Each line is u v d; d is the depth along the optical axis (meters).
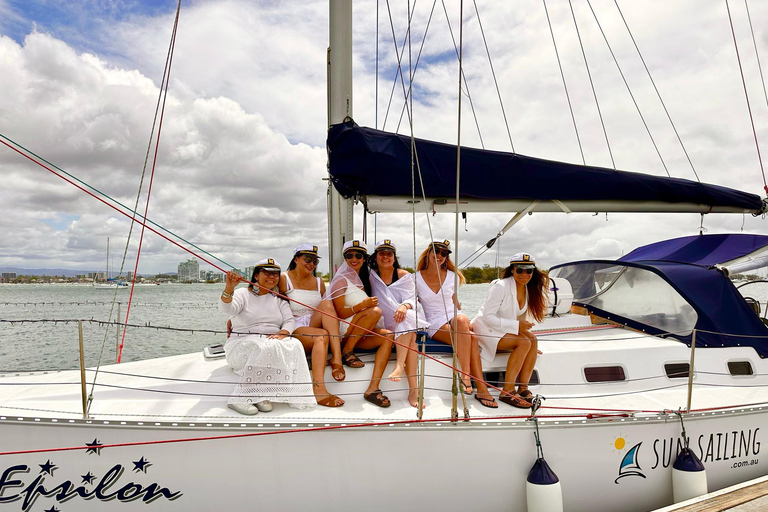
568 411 2.67
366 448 2.23
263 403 2.37
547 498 2.27
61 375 2.74
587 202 3.64
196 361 3.03
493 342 2.89
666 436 2.66
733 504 2.49
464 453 2.32
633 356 3.18
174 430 2.09
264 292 2.77
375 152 2.88
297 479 2.18
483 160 3.17
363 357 2.84
